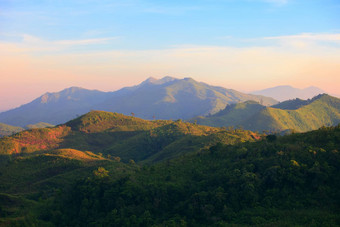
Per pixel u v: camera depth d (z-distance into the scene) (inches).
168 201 3073.3
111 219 2918.3
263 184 2844.5
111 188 3331.7
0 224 3152.1
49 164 6190.9
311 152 2999.5
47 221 3331.7
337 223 2174.0
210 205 2760.8
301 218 2332.7
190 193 3093.0
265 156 3287.4
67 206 3474.4
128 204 3095.5
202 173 3469.5
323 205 2442.2
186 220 2726.4
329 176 2657.5
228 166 3430.1
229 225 2442.2
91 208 3223.4
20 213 3545.8
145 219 2827.3
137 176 3614.7
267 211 2534.5
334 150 2886.3
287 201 2586.1
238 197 2785.4
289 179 2751.0
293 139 3582.7
